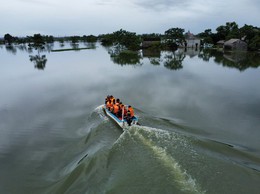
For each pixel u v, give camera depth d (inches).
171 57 2596.0
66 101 951.6
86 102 928.3
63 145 570.3
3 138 621.9
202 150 454.3
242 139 568.4
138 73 1551.4
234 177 357.1
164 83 1234.6
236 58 2406.5
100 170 412.2
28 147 568.1
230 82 1259.2
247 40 3511.3
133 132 534.0
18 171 466.9
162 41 4429.1
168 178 354.3
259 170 406.6
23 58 2645.2
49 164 489.4
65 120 738.2
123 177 377.1
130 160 424.2
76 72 1638.8
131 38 3545.8
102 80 1338.6
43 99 991.0
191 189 326.6
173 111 783.7
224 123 677.3
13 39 6840.6
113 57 2659.9
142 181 357.1
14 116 794.8
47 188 404.8
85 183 385.4
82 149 535.2
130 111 605.6
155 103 879.1
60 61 2315.5
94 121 708.7
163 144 462.6
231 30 4461.1
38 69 1813.5
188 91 1064.8
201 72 1578.5
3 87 1224.8
